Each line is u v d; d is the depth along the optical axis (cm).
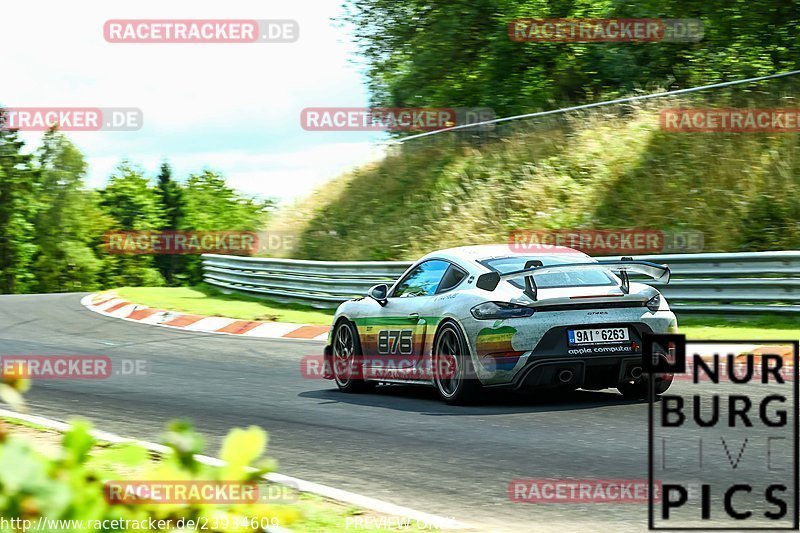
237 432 168
